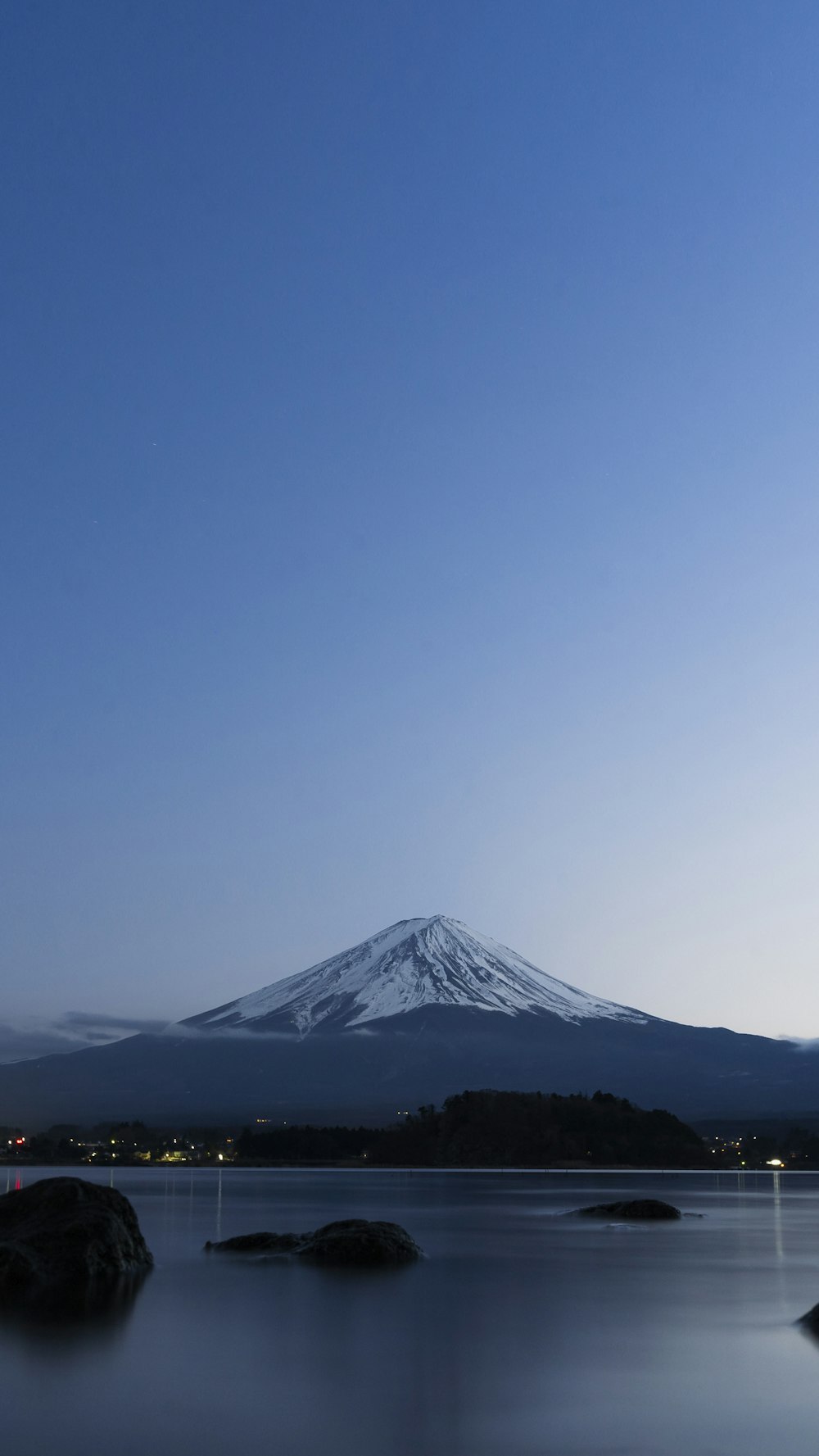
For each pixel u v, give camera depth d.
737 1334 29.73
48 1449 18.61
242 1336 28.41
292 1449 18.61
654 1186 141.75
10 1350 26.25
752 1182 166.25
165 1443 18.97
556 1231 63.81
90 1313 31.02
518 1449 18.73
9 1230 38.16
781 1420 20.55
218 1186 132.62
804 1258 49.72
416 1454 18.33
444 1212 81.12
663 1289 38.84
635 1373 24.59
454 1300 35.25
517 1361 25.91
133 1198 99.75
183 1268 41.34
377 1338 28.42
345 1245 44.91
